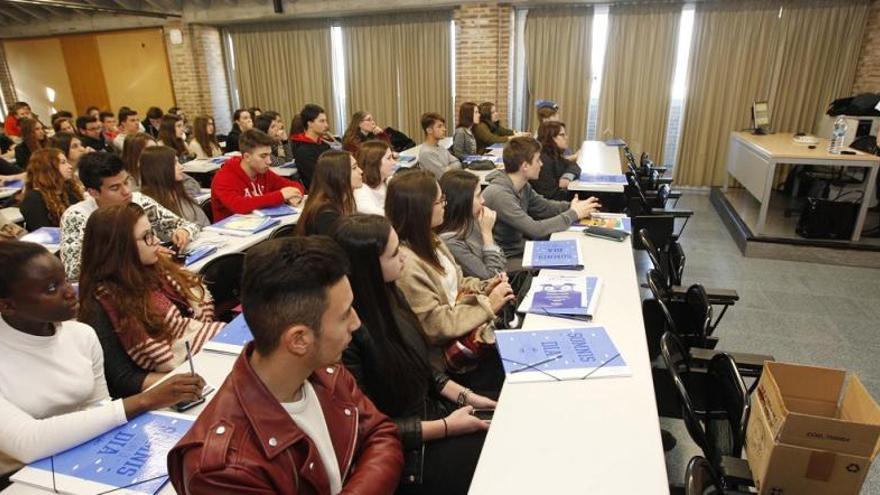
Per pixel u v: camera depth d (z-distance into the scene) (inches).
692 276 159.3
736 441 56.4
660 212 152.1
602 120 280.2
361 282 55.2
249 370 33.5
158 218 102.5
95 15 336.8
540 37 276.8
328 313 33.3
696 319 82.9
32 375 48.9
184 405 51.6
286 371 34.0
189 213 118.0
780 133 244.8
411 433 54.7
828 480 49.2
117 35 340.5
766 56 248.7
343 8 285.1
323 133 188.4
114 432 47.1
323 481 36.1
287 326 32.2
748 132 239.0
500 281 83.4
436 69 298.4
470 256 91.7
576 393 52.5
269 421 33.0
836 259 167.0
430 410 62.8
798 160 169.0
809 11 238.2
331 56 316.8
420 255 73.0
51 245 100.1
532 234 109.3
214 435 31.6
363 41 306.5
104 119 268.7
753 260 173.2
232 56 338.6
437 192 73.4
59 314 47.6
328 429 39.8
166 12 311.7
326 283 32.9
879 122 188.4
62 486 41.3
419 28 294.4
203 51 325.1
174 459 32.3
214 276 86.4
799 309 135.4
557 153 157.6
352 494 39.5
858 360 111.1
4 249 45.2
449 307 71.5
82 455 44.5
